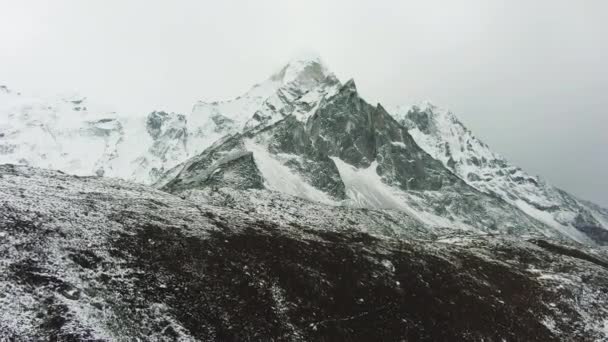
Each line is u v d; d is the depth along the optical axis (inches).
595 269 3203.7
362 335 1637.6
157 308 1370.6
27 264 1322.6
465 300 2124.8
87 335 1150.3
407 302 1930.4
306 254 2005.4
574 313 2364.7
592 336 2217.0
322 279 1851.6
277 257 1888.5
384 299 1887.3
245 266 1738.4
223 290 1563.7
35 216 1579.7
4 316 1111.6
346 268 2006.6
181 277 1546.5
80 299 1273.4
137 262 1534.2
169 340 1277.1
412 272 2201.0
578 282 2736.2
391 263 2210.9
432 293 2071.9
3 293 1181.1
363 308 1782.7
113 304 1311.5
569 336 2154.3
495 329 1977.1
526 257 3248.0
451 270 2400.3
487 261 2785.4
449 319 1921.8
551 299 2432.3
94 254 1487.5
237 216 2356.1
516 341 1958.7
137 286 1425.9
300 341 1489.9
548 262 3221.0
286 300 1652.3
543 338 2054.6
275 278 1742.1
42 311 1173.7
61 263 1386.6
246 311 1514.5
